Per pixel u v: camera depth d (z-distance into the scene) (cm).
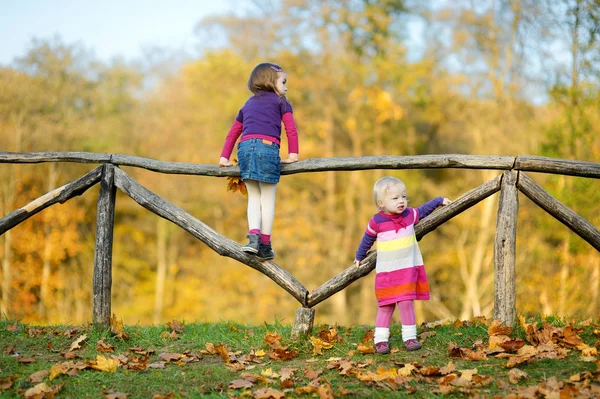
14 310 1972
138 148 2217
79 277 2145
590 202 1276
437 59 2098
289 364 399
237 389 355
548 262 1536
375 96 2084
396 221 407
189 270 2238
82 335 452
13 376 363
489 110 1859
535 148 1548
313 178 2122
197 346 449
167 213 468
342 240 2114
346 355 408
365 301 2062
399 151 2131
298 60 2134
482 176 1903
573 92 1289
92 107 2223
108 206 481
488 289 1878
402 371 357
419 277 407
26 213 483
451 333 444
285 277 445
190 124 2216
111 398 337
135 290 2203
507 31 1805
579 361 361
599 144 1277
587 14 1252
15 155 489
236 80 2220
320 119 2138
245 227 2191
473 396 321
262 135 432
